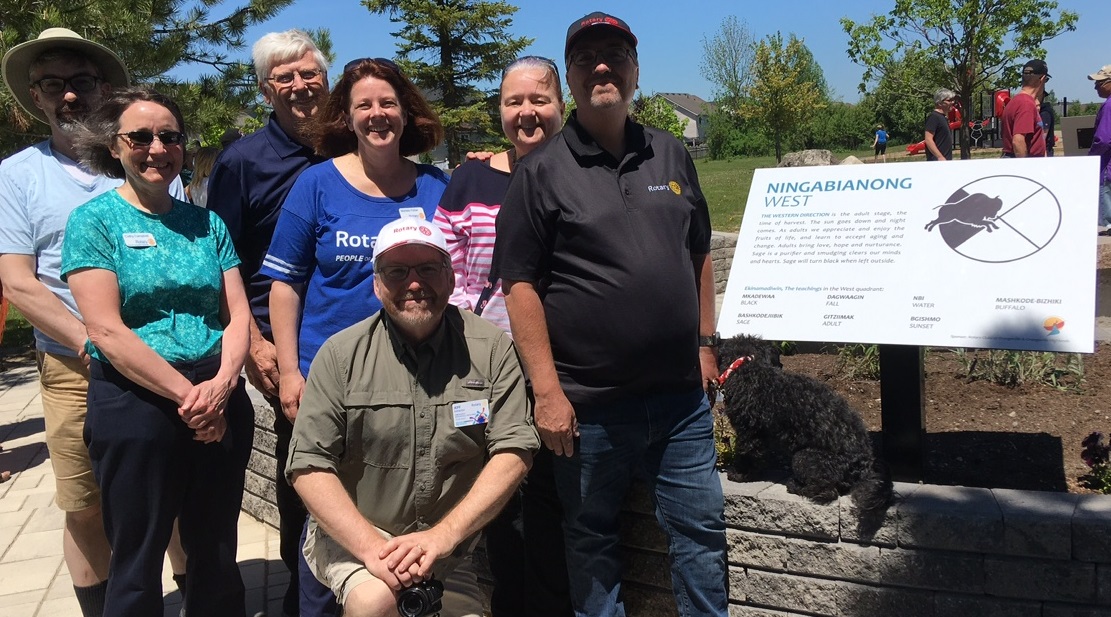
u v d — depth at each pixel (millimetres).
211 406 2775
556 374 2633
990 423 3977
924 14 15992
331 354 2600
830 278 3035
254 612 3734
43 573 4172
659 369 2619
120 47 9648
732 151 61906
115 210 2812
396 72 3135
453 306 2777
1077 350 2596
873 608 2803
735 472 3061
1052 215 2799
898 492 2826
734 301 3176
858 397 4441
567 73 2662
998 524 2613
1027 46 15742
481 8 23328
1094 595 2541
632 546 3148
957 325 2775
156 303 2820
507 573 3215
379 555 2461
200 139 13336
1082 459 3371
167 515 2830
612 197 2596
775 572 2943
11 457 6109
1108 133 8594
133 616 2785
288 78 3424
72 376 3240
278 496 3666
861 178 3127
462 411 2623
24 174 3238
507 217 2641
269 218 3461
